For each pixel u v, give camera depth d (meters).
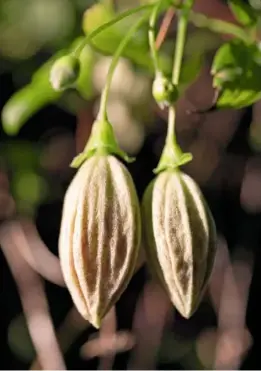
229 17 0.26
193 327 0.38
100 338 0.35
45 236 0.37
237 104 0.20
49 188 0.36
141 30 0.23
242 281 0.37
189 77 0.23
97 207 0.18
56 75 0.18
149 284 0.36
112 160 0.18
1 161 0.35
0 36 0.34
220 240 0.36
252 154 0.35
